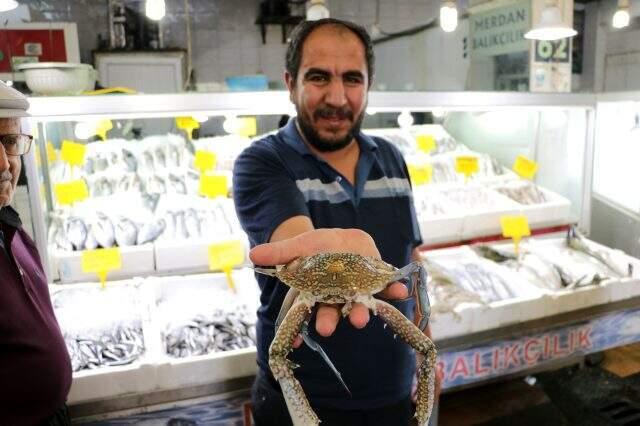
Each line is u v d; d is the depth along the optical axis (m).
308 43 1.68
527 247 3.26
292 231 1.44
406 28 6.47
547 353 2.64
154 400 2.06
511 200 3.52
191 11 5.80
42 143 2.60
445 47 5.47
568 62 3.60
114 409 2.03
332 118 1.69
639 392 2.72
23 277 1.62
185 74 5.23
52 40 4.11
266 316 1.76
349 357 1.70
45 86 2.29
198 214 2.99
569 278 2.83
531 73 3.48
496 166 3.89
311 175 1.71
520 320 2.54
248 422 2.17
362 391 1.72
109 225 2.80
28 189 2.37
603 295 2.72
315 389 1.71
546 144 3.65
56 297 2.48
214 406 2.13
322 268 1.12
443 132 4.10
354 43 1.68
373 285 1.11
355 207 1.75
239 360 2.12
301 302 1.09
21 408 1.54
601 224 3.68
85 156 3.11
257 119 3.09
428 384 1.08
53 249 2.66
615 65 6.02
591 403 2.65
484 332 2.48
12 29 4.02
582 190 3.54
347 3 6.20
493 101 2.96
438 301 2.47
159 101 2.36
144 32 5.32
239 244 2.77
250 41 6.04
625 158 3.54
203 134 3.49
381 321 1.72
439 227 3.24
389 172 1.88
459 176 3.76
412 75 6.14
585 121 3.44
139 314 2.41
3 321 1.47
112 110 2.31
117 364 2.09
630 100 3.14
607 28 6.05
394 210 1.83
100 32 5.40
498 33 3.80
